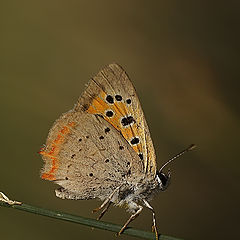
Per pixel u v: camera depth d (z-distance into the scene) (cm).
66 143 24
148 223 28
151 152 25
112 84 25
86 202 28
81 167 25
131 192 25
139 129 25
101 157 25
